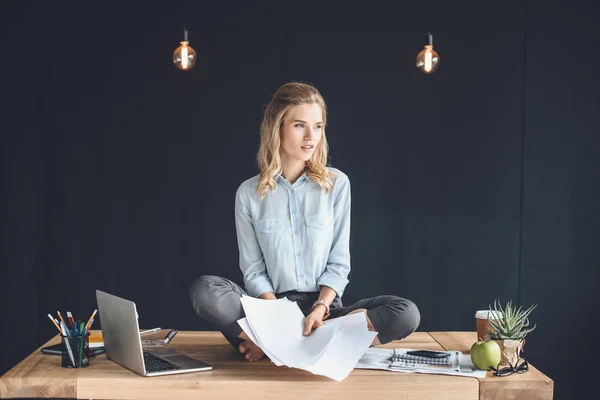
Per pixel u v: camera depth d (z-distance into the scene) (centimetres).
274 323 242
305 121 263
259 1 421
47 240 421
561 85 418
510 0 419
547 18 418
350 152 421
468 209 421
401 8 421
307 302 273
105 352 256
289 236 273
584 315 418
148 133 421
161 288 423
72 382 224
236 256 423
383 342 256
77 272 421
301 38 421
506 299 421
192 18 421
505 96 420
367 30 421
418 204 422
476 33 420
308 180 276
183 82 421
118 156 421
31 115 420
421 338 290
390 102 421
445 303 422
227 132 421
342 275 272
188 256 423
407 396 221
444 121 421
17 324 420
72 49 421
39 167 421
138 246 423
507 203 420
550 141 418
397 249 422
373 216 422
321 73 421
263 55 421
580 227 418
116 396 224
